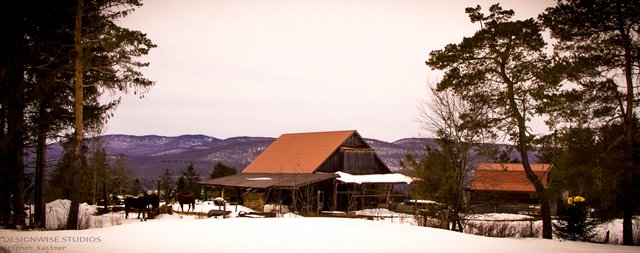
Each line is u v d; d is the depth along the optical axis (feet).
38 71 79.05
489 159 87.71
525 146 84.64
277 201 155.63
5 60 72.59
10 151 73.92
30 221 74.33
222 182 170.09
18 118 73.97
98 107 86.48
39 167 81.51
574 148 83.10
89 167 142.31
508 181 163.53
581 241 81.10
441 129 88.69
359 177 168.86
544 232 83.87
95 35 76.69
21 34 74.79
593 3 80.12
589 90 82.23
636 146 86.74
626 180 81.71
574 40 84.64
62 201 119.85
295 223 69.56
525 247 61.00
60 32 80.74
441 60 84.53
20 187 74.90
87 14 77.92
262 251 45.37
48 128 80.18
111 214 112.68
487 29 81.51
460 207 86.94
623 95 81.46
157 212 108.37
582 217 82.33
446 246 55.01
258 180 160.97
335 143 178.19
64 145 83.41
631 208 81.15
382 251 48.57
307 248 48.26
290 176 162.91
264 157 194.29
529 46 80.94
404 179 175.32
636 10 77.92
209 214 109.19
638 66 81.10
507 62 83.71
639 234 88.99
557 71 79.05
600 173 82.12
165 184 248.32
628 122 81.20
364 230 64.95
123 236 53.26
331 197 160.66
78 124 75.20
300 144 191.11
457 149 87.10
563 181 83.56
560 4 83.71
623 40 80.53
